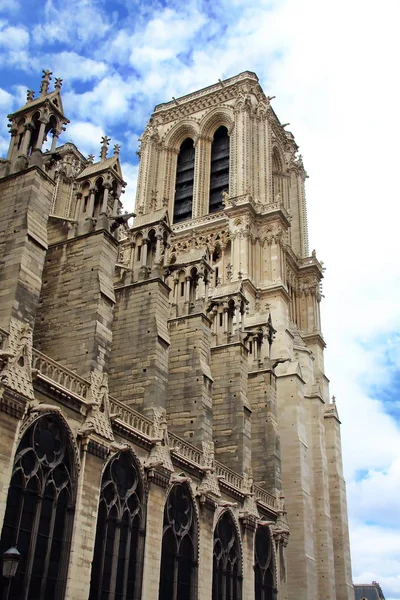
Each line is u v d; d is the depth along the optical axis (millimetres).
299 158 97875
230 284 57938
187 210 87625
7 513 26781
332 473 70562
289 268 80062
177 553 37281
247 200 74938
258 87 90938
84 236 39812
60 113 38125
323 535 62719
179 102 95812
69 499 29984
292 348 69625
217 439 49875
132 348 41719
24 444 28297
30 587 27078
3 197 35031
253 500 47250
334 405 74938
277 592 48656
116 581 32125
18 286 31438
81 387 33000
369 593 148375
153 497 35625
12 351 28656
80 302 37625
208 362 47812
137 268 45375
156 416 38219
